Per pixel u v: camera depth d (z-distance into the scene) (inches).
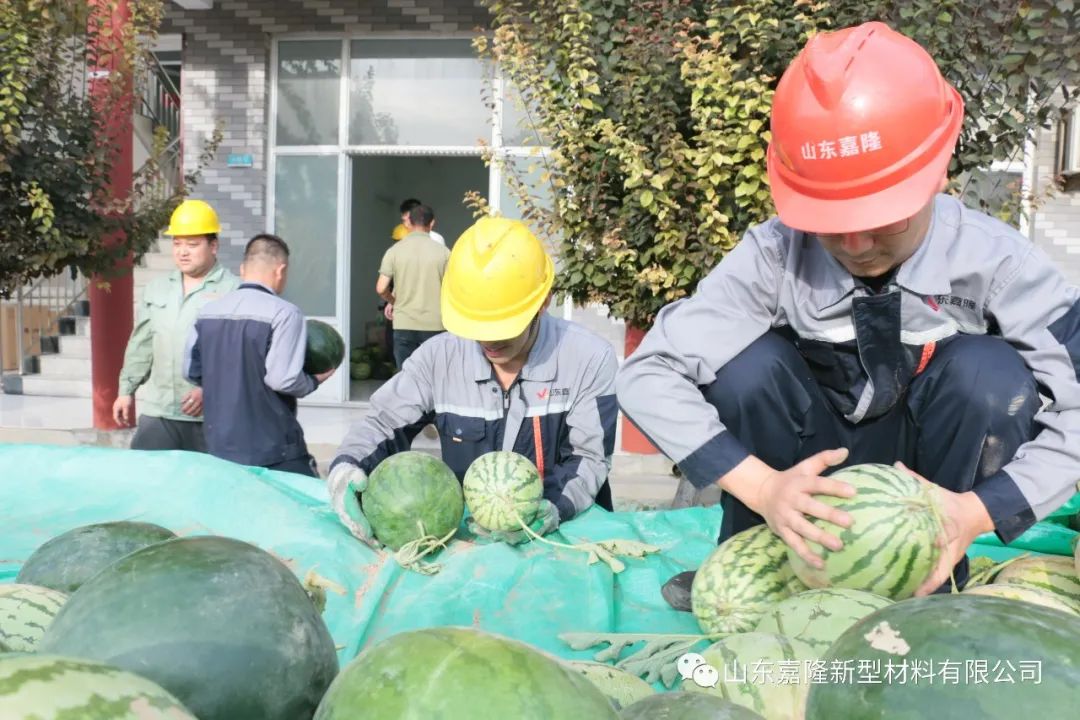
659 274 205.8
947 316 93.4
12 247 278.4
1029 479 80.7
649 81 201.8
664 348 94.4
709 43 201.9
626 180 206.2
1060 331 89.0
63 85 312.0
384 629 99.0
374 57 418.6
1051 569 90.9
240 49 413.7
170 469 139.1
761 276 96.1
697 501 203.0
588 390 143.3
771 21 190.9
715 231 202.2
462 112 415.8
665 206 204.8
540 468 143.0
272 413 176.4
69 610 50.7
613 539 121.2
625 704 64.2
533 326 137.4
